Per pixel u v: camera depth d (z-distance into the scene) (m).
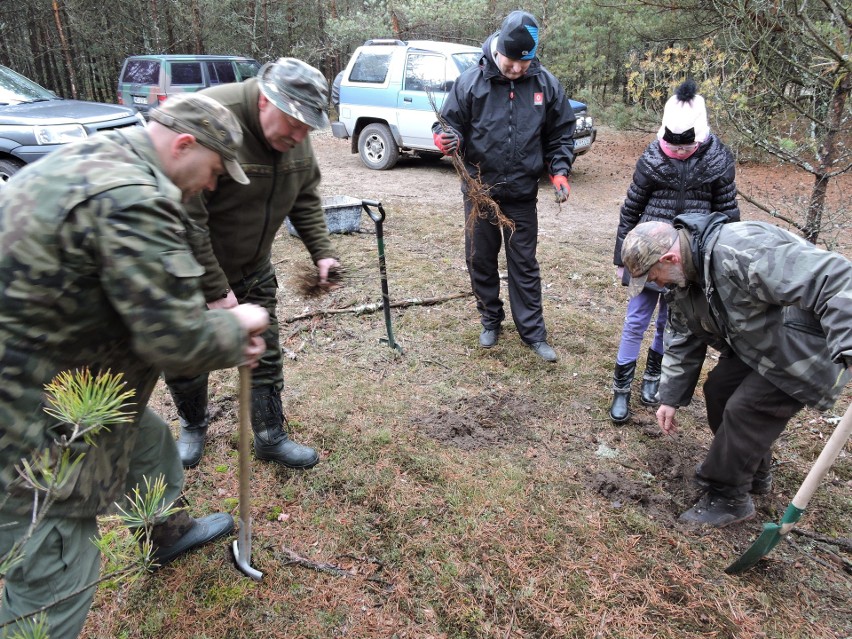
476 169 3.65
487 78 3.42
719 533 2.54
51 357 1.35
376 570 2.30
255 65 12.01
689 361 2.57
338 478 2.77
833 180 8.08
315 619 2.10
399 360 3.82
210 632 2.04
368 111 9.55
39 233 1.24
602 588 2.25
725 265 2.06
